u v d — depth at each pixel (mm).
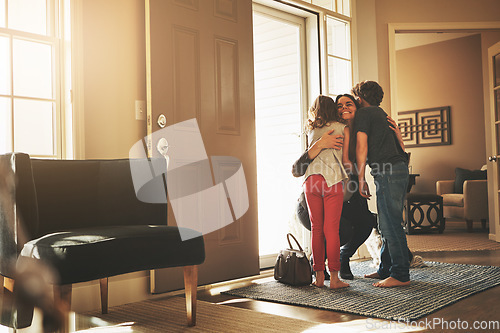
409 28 5387
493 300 2857
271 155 4977
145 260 2193
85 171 2592
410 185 7938
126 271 2123
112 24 3057
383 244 3596
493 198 6113
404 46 8945
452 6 5484
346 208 3502
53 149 2885
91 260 1998
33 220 2119
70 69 2879
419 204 7336
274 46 4965
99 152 2947
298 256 3461
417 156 8938
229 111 3604
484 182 7125
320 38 4621
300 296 3082
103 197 2594
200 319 2598
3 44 2719
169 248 2287
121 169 2635
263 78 5051
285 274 3494
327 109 3299
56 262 1924
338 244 3266
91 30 2951
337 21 4797
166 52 3207
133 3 3174
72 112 2857
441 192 7965
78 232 2143
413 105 8992
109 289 2943
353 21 4914
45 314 2064
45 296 2061
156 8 3160
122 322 2564
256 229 3744
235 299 3098
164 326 2471
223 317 2631
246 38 3777
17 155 2094
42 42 2861
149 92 3113
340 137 3227
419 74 8930
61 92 2914
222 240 3488
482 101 8281
